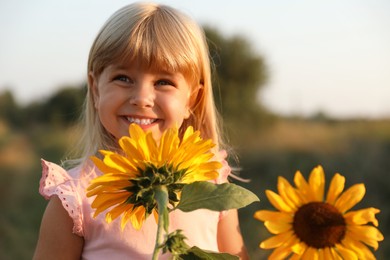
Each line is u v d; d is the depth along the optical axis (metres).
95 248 1.99
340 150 8.16
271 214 1.87
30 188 8.62
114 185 1.29
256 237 5.37
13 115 21.28
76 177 2.07
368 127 9.81
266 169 8.32
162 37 1.93
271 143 9.91
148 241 2.00
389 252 4.61
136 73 1.89
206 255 1.26
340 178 1.87
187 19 2.05
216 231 2.18
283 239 1.84
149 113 1.88
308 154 8.59
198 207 1.26
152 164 1.30
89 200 2.01
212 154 1.34
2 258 5.48
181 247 1.25
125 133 1.89
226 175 2.25
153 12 1.99
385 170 6.66
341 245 1.82
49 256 1.97
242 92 13.09
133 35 1.90
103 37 1.94
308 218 1.83
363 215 1.80
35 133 17.05
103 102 1.91
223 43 13.76
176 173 1.30
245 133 11.48
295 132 10.91
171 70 1.92
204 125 2.18
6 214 6.82
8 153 12.26
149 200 1.29
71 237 1.98
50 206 1.99
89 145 2.13
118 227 2.00
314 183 1.88
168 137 1.31
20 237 5.93
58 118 18.31
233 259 1.26
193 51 2.01
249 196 1.26
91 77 2.08
